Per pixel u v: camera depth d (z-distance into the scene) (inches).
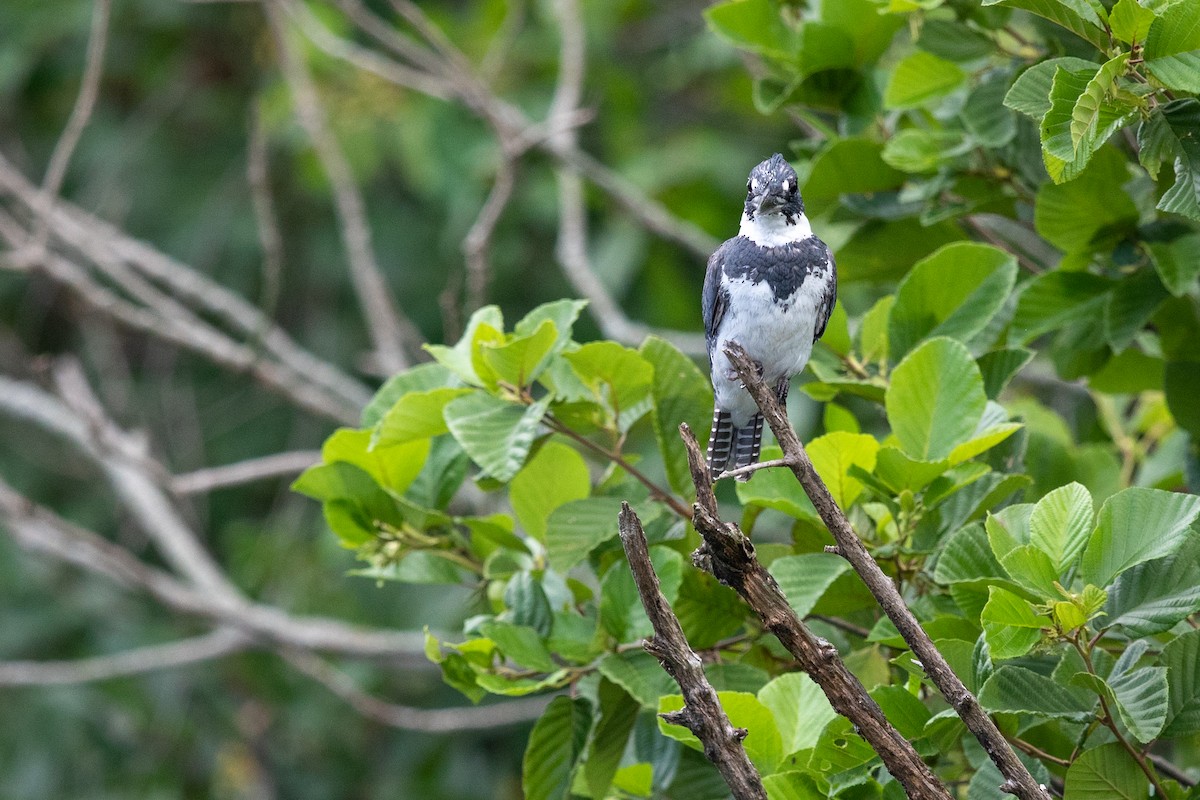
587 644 287.4
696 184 693.9
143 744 674.2
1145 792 235.1
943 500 293.7
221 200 734.5
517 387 295.1
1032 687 236.1
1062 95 225.9
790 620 218.7
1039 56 331.9
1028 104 242.5
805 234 356.8
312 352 721.6
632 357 289.7
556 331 283.7
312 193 717.9
